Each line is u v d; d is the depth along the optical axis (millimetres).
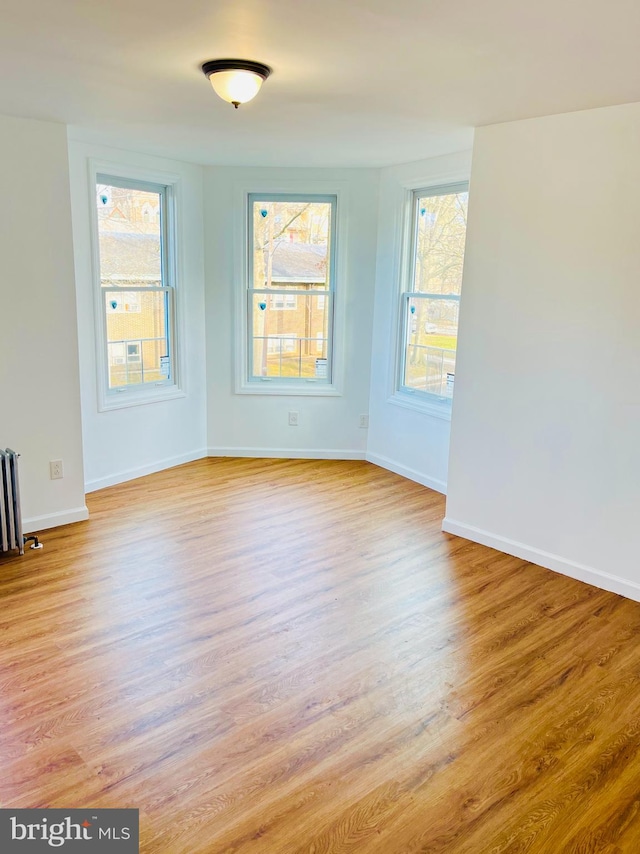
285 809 2002
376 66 2521
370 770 2168
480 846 1891
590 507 3465
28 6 1986
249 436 5711
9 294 3646
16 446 3840
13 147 3516
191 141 4145
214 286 5383
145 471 5211
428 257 4926
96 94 3021
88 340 4562
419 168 4746
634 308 3158
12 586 3357
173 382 5375
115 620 3057
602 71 2543
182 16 2057
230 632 2980
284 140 4059
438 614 3184
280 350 5605
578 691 2611
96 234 4461
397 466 5406
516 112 3242
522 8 1934
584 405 3408
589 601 3338
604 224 3197
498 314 3691
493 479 3891
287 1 1918
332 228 5359
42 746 2238
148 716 2404
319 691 2574
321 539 4055
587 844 1906
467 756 2242
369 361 5535
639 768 2209
